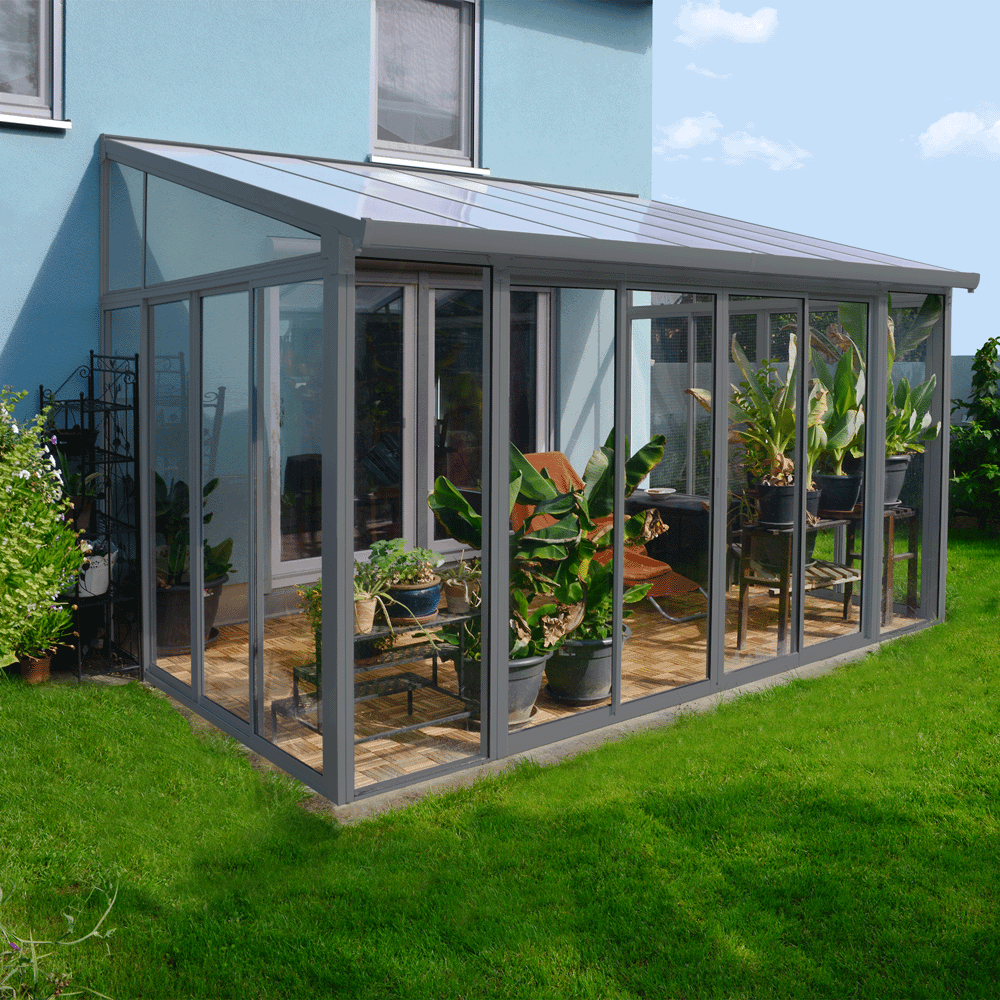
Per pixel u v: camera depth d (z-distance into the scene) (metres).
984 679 6.94
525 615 5.82
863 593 7.98
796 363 7.30
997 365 12.77
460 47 9.39
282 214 5.18
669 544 6.59
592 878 4.28
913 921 3.97
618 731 6.14
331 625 4.99
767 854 4.47
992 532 12.60
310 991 3.54
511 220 5.69
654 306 6.35
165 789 5.17
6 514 6.39
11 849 4.47
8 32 7.17
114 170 7.34
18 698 6.43
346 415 4.89
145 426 6.93
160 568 6.83
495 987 3.57
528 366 5.71
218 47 7.94
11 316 7.28
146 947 3.78
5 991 3.40
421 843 4.60
